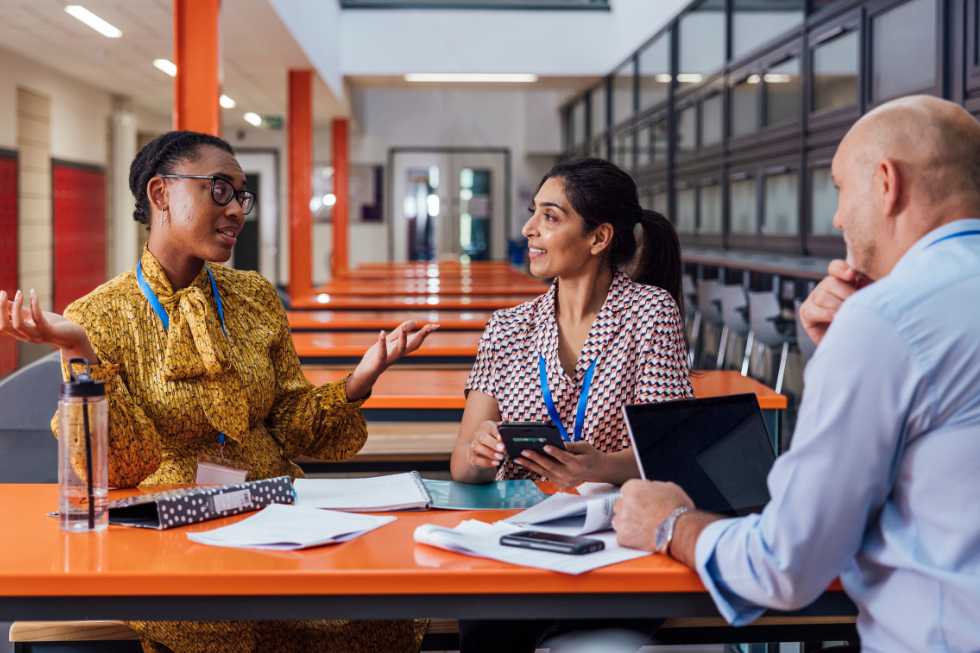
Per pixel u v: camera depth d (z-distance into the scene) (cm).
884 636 103
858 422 97
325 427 176
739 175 705
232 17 639
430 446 321
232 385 162
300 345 369
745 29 692
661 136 898
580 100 1281
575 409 167
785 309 579
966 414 95
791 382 576
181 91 446
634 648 139
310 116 862
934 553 97
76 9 644
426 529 119
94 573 107
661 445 127
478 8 1009
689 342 782
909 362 96
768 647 210
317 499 145
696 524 110
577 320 173
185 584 107
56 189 880
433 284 814
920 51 451
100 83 964
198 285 168
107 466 135
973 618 95
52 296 870
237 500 134
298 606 109
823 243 567
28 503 141
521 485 159
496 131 1455
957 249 101
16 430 268
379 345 169
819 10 560
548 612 110
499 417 173
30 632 156
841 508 97
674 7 837
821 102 564
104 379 145
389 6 998
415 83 1088
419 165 1455
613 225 170
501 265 1179
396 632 155
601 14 1030
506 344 173
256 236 1442
